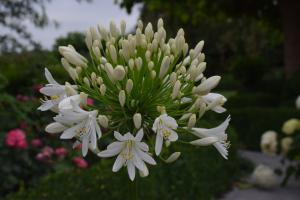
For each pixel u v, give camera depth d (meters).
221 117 9.79
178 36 1.87
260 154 8.54
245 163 7.14
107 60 1.80
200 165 4.83
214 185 5.28
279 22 14.81
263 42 23.77
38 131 5.04
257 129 8.96
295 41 11.70
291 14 11.70
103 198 3.02
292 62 11.84
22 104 5.05
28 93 6.61
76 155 5.04
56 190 2.98
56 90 1.69
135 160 1.51
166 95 1.81
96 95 1.74
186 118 1.81
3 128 4.61
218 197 5.51
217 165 5.32
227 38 28.22
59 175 3.47
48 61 7.77
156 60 1.81
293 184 6.00
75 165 4.88
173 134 1.54
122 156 1.51
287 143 5.36
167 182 4.13
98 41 1.82
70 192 2.98
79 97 1.52
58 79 7.17
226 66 33.75
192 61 1.79
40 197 2.82
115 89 1.75
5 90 6.98
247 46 25.97
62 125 1.63
